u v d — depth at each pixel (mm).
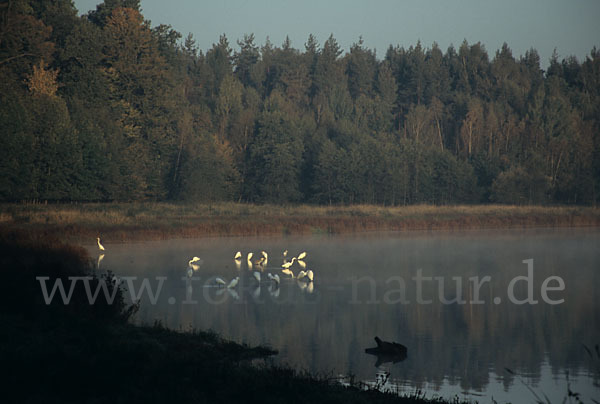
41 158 75500
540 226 81000
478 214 87188
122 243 53469
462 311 27125
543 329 23812
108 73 95062
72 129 78688
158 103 100938
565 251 49938
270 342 20703
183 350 16359
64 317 17531
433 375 17719
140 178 91125
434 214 85938
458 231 72250
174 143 102875
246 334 21750
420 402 13750
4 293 18984
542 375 17938
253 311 26109
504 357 19734
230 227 64438
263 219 72188
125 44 97312
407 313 26516
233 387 12164
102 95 91562
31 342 14508
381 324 24266
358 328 23422
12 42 83250
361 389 14805
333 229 69562
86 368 12359
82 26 91000
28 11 88312
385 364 18672
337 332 22609
